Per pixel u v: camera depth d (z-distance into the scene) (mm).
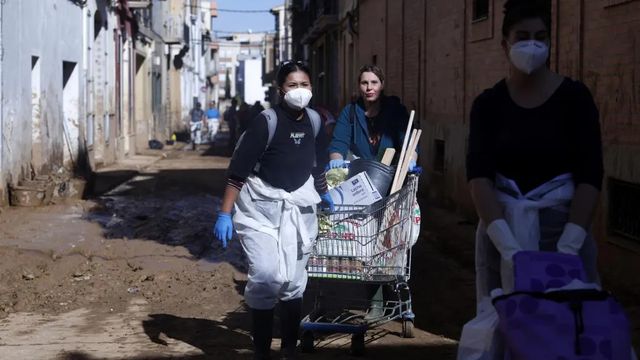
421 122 15680
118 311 7098
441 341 6195
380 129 6375
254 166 5223
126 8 25078
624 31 7641
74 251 9336
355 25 23609
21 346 5996
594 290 3264
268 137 5145
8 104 12812
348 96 25547
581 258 3742
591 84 8367
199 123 34281
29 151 14180
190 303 7355
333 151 6387
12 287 7750
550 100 3736
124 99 25938
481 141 3793
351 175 6016
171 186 17672
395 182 5801
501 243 3582
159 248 9711
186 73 50281
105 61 21953
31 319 6816
